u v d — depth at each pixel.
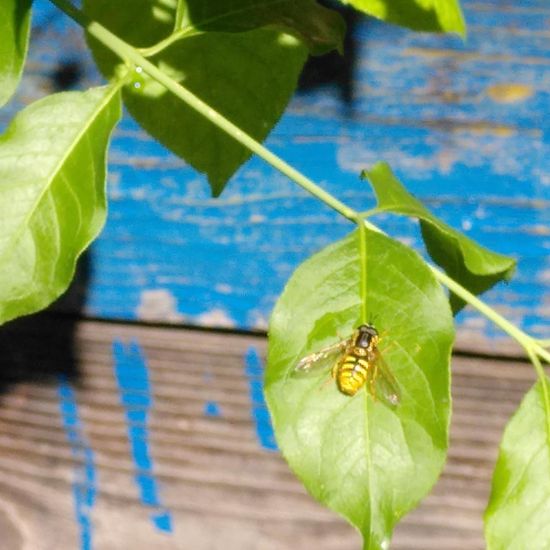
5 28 0.40
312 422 0.37
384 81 0.49
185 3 0.41
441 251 0.41
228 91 0.43
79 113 0.40
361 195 0.49
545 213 0.48
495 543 0.39
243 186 0.50
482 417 0.50
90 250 0.51
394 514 0.37
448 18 0.36
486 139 0.49
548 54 0.48
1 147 0.39
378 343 0.38
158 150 0.50
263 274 0.50
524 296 0.49
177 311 0.51
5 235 0.39
